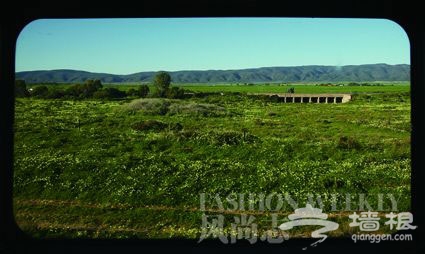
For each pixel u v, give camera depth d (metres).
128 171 18.61
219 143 23.67
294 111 33.69
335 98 38.50
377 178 17.17
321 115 31.50
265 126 27.94
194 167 19.00
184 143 23.12
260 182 17.66
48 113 26.36
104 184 16.77
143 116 28.70
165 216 13.30
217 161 20.73
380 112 30.75
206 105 33.53
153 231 11.96
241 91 42.03
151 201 15.17
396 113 30.02
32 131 23.45
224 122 28.66
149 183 17.05
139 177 18.03
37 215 12.89
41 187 16.62
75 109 28.61
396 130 24.89
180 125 26.97
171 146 22.80
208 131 25.48
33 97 28.97
